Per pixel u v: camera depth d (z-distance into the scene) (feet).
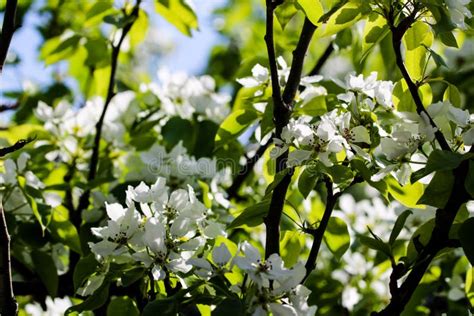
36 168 6.09
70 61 6.97
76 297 6.02
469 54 7.48
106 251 4.80
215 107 6.41
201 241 4.87
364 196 7.69
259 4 9.25
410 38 5.02
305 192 4.94
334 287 6.35
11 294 4.79
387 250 4.78
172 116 6.30
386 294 6.40
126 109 6.42
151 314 4.50
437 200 4.74
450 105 4.83
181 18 6.19
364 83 5.08
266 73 5.46
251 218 4.96
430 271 5.98
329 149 4.80
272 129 5.34
